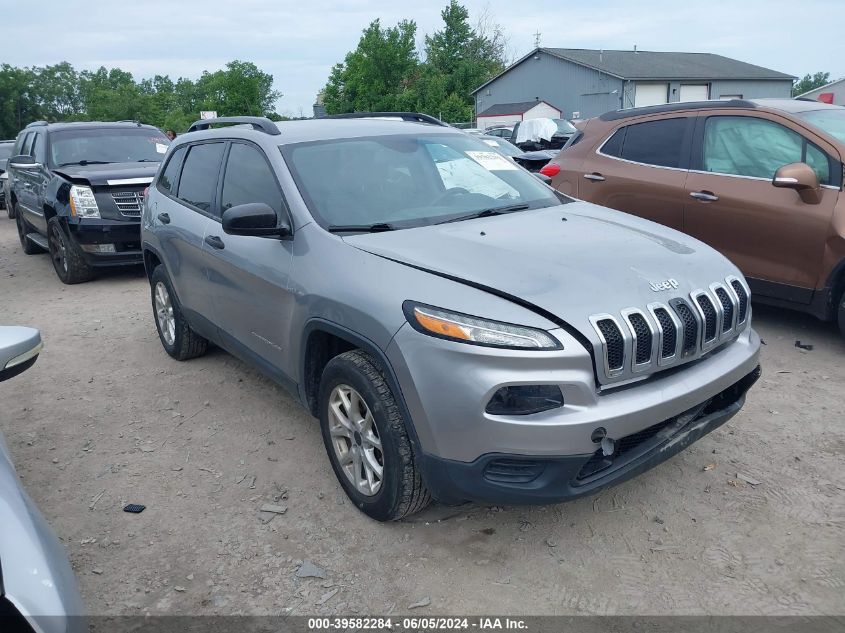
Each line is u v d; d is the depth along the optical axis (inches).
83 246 337.1
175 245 198.8
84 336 261.3
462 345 109.4
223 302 175.8
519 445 108.1
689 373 123.0
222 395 198.2
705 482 143.9
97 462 163.0
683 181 237.6
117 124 418.3
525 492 111.2
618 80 1652.3
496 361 107.9
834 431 162.2
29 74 3846.0
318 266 137.6
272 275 149.7
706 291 127.0
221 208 179.9
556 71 1786.4
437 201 158.9
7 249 486.0
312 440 169.5
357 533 131.8
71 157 383.9
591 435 108.7
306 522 135.9
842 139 209.9
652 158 250.2
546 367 108.0
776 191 213.2
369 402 124.0
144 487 151.3
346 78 2068.2
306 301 137.7
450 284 117.8
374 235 140.0
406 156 168.4
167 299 223.8
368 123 183.0
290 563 124.3
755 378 137.9
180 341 217.5
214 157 190.7
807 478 143.8
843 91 1536.7
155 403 195.0
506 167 182.2
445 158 173.3
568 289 115.7
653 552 123.4
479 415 108.5
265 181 161.9
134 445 170.7
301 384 147.4
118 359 233.1
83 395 203.0
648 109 258.4
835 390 183.6
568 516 134.6
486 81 2135.8
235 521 137.3
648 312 116.1
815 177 200.5
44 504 146.0
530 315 110.7
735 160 227.0
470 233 140.0
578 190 271.3
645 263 128.1
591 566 120.5
